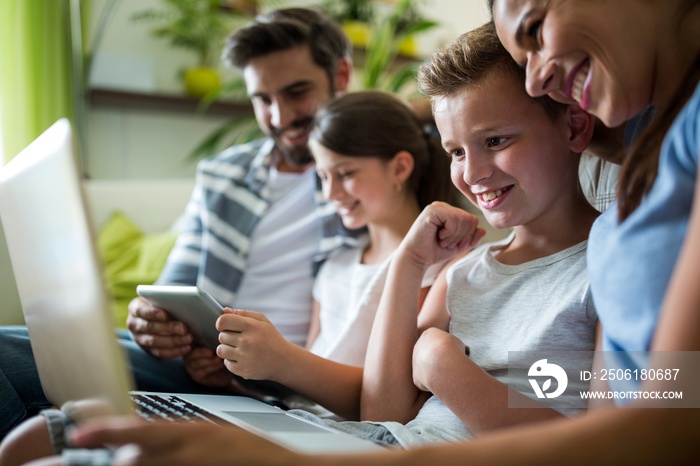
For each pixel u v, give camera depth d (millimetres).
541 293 929
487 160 948
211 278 1605
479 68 937
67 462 596
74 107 2805
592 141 971
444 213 1050
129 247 2377
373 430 867
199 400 1035
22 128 2566
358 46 3316
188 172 3336
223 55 1768
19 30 2572
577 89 748
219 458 499
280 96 1654
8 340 1085
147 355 1224
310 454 511
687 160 589
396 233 1395
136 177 3223
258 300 1612
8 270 1149
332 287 1438
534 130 926
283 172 1718
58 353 760
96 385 662
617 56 701
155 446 509
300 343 1552
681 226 602
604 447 481
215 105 3215
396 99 1475
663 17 695
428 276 1219
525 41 768
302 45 1654
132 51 3189
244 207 1660
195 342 1207
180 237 1720
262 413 943
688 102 613
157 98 3094
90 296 636
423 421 919
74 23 2809
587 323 873
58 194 667
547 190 942
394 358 1008
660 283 606
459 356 880
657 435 478
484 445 505
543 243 986
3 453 790
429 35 3672
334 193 1400
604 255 693
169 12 3236
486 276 1015
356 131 1368
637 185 683
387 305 1041
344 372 1102
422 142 1428
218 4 3203
